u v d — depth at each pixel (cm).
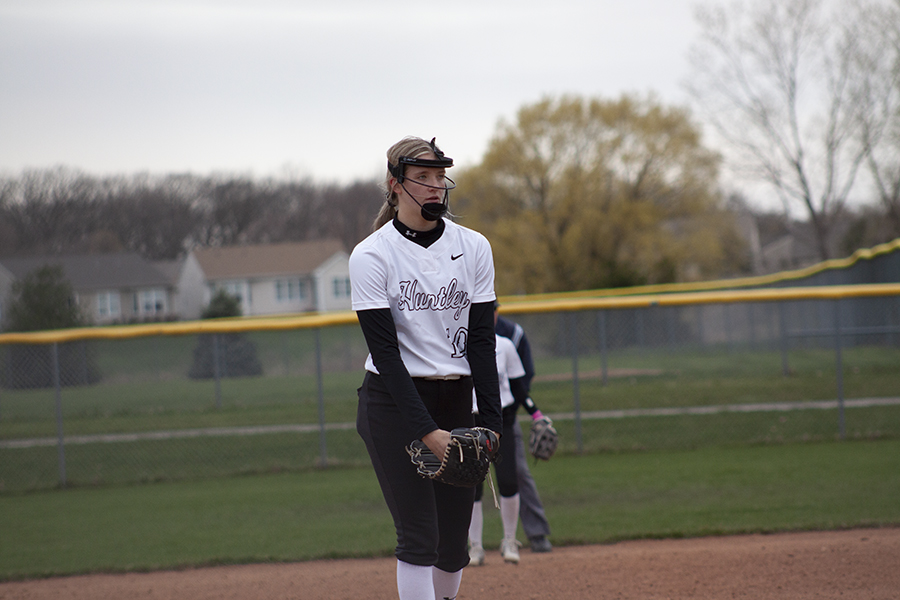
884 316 6719
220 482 3397
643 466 3231
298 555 2094
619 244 13000
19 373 5856
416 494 979
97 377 6819
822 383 5162
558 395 5191
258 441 4150
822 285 7438
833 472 2883
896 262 6475
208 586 1816
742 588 1578
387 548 2125
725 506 2439
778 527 2127
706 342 7444
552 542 2114
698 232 12744
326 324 3628
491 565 1884
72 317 9200
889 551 1794
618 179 12925
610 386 5516
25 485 3494
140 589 1823
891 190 11006
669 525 2227
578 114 12588
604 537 2123
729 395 4894
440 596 1098
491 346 995
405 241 948
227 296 13225
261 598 1684
